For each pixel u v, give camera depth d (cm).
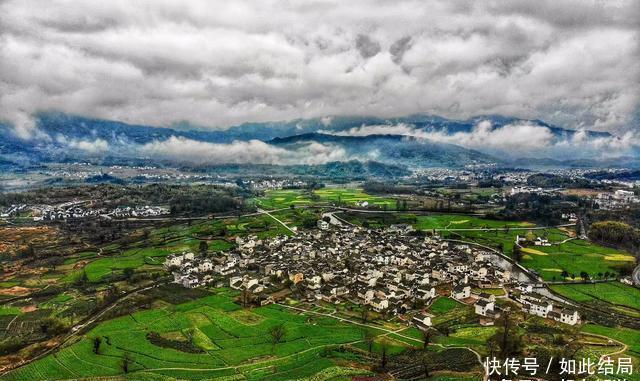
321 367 17675
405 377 16588
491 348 18575
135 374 17512
